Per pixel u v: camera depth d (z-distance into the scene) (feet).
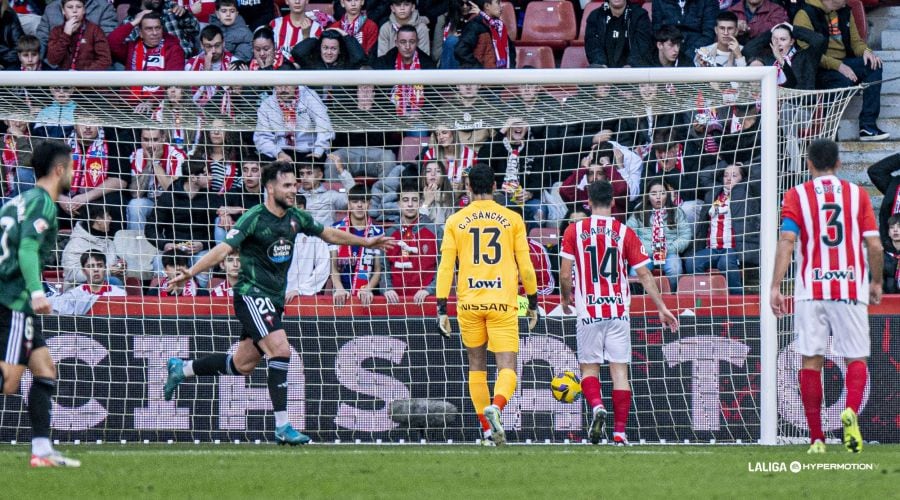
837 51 158.40
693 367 115.03
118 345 116.47
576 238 101.65
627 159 127.54
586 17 174.60
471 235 97.66
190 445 108.88
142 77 109.50
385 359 116.57
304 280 120.67
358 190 129.70
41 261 75.82
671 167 129.80
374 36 160.66
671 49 153.07
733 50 152.05
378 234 123.34
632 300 116.26
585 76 108.88
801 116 124.88
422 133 137.08
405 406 115.55
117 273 124.77
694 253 121.08
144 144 127.65
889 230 125.29
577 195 129.70
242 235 95.61
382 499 58.65
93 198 126.62
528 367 116.06
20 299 74.54
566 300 103.19
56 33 157.28
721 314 114.83
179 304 116.98
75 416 116.16
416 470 73.56
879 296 89.66
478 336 98.84
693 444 108.88
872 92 157.17
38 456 75.05
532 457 85.05
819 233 87.56
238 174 128.36
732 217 123.44
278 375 98.27
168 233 126.31
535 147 131.44
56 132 130.62
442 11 166.20
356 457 85.30
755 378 113.91
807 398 90.07
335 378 116.37
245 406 115.65
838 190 87.76
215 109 126.11
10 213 73.82
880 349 112.78
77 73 109.70
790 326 116.67
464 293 98.02
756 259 123.54
